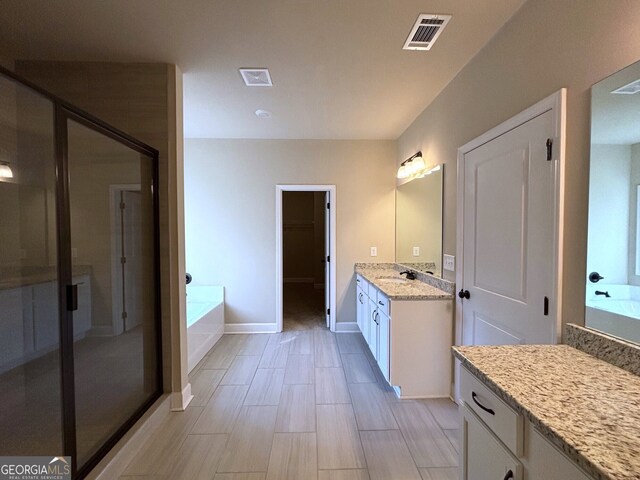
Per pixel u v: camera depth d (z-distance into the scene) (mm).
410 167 3447
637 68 1117
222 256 4277
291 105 3100
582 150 1341
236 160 4238
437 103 2877
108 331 2041
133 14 1789
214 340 3881
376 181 4297
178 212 2436
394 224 4316
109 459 1733
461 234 2416
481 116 2143
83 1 1679
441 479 1711
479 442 1190
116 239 2096
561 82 1453
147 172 2326
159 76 2354
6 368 1676
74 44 2102
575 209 1375
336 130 3898
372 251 4324
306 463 1836
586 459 703
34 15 1789
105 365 2010
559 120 1435
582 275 1343
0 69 1355
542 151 1555
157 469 1800
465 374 1293
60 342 1643
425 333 2564
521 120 1708
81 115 1749
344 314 4352
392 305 2541
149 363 2373
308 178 4273
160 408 2250
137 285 2279
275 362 3305
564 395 975
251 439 2057
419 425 2203
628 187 1143
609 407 908
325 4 1699
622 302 1166
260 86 2689
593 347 1279
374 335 3145
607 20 1222
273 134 4059
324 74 2484
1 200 1784
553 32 1498
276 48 2131
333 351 3617
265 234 4285
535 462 905
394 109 3213
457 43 2068
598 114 1261
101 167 1962
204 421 2260
